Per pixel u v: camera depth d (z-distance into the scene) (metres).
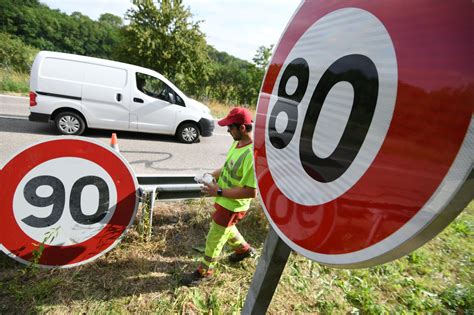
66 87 6.23
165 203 3.44
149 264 2.50
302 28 0.98
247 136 2.16
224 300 2.27
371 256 0.60
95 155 2.19
